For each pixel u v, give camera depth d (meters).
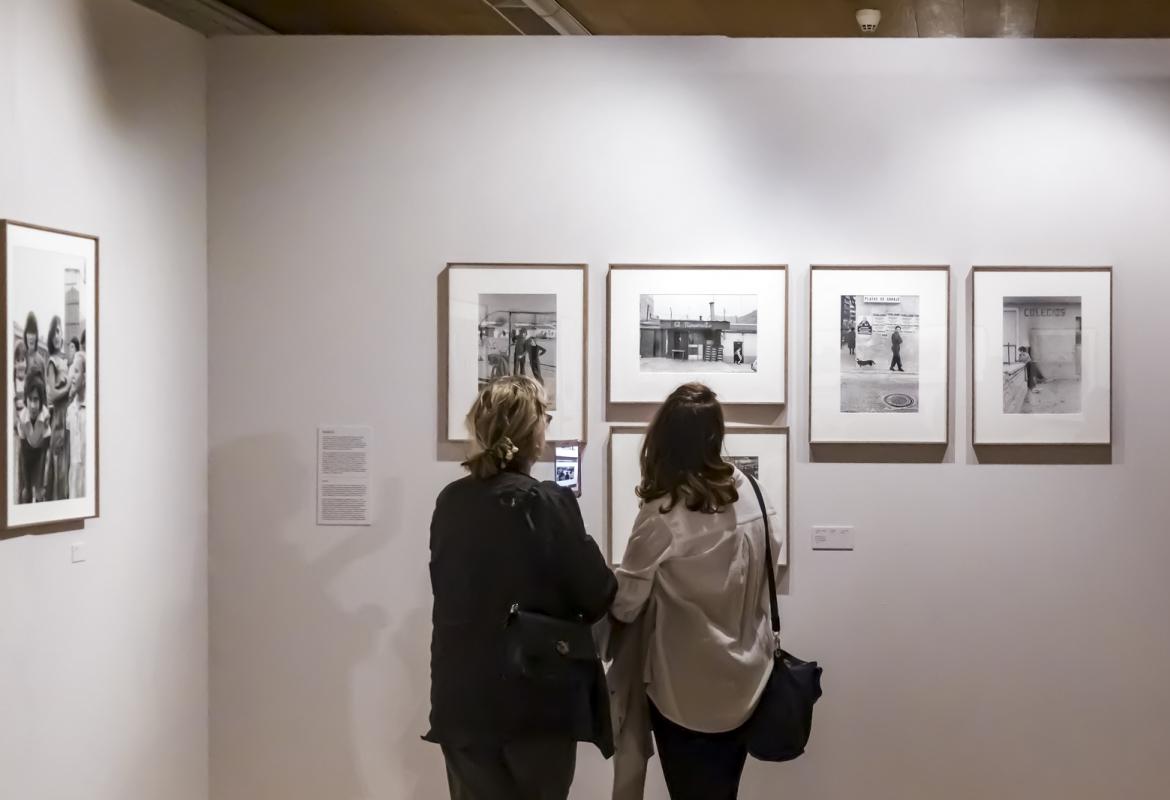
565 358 4.46
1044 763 4.45
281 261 4.52
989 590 4.45
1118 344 4.45
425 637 4.50
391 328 4.51
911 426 4.44
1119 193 4.44
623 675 3.56
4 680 3.27
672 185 4.48
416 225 4.50
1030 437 4.42
